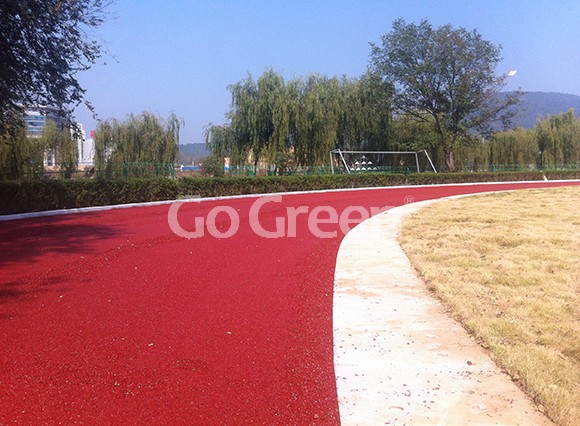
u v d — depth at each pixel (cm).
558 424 344
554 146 5234
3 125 1297
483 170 4972
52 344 496
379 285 722
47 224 1384
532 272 768
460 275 754
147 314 596
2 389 399
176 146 3134
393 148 4434
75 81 1241
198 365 450
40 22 1114
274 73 3691
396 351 475
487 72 4250
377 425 348
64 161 2375
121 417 358
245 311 612
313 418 361
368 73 4259
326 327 553
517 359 438
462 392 392
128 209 1844
